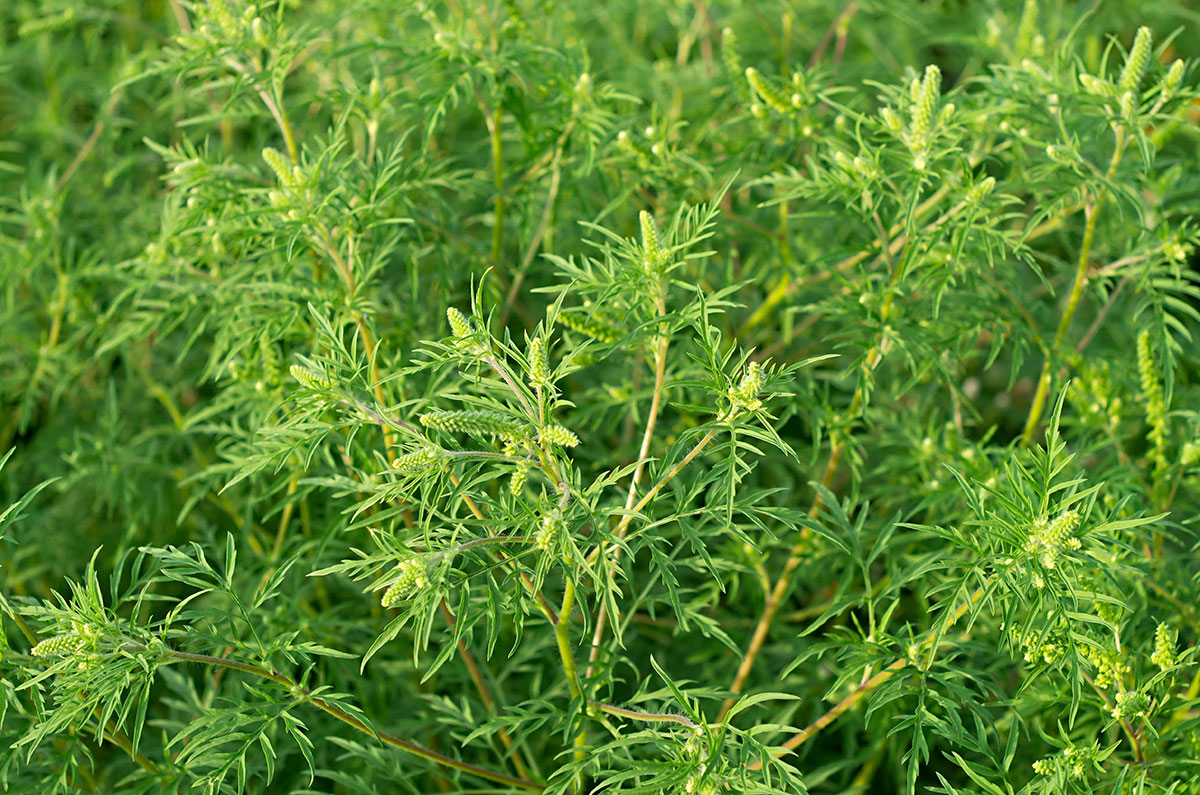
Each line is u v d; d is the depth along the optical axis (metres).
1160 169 1.11
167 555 0.89
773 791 0.85
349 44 1.08
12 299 1.15
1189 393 1.07
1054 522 0.85
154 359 1.23
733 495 0.86
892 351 1.04
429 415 0.84
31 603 0.89
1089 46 1.22
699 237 0.90
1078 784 0.90
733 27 1.28
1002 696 0.91
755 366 0.86
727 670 1.09
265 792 1.06
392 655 1.10
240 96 0.99
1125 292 1.16
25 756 0.93
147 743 1.05
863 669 0.94
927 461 1.05
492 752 1.08
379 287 1.09
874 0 1.20
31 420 1.25
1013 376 1.00
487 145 1.25
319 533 1.11
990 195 0.97
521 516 0.87
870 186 0.97
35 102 1.35
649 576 1.10
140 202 1.21
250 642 1.02
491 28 1.05
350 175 1.02
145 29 1.26
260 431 0.88
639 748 1.00
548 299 1.21
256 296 1.03
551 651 1.06
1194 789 0.90
